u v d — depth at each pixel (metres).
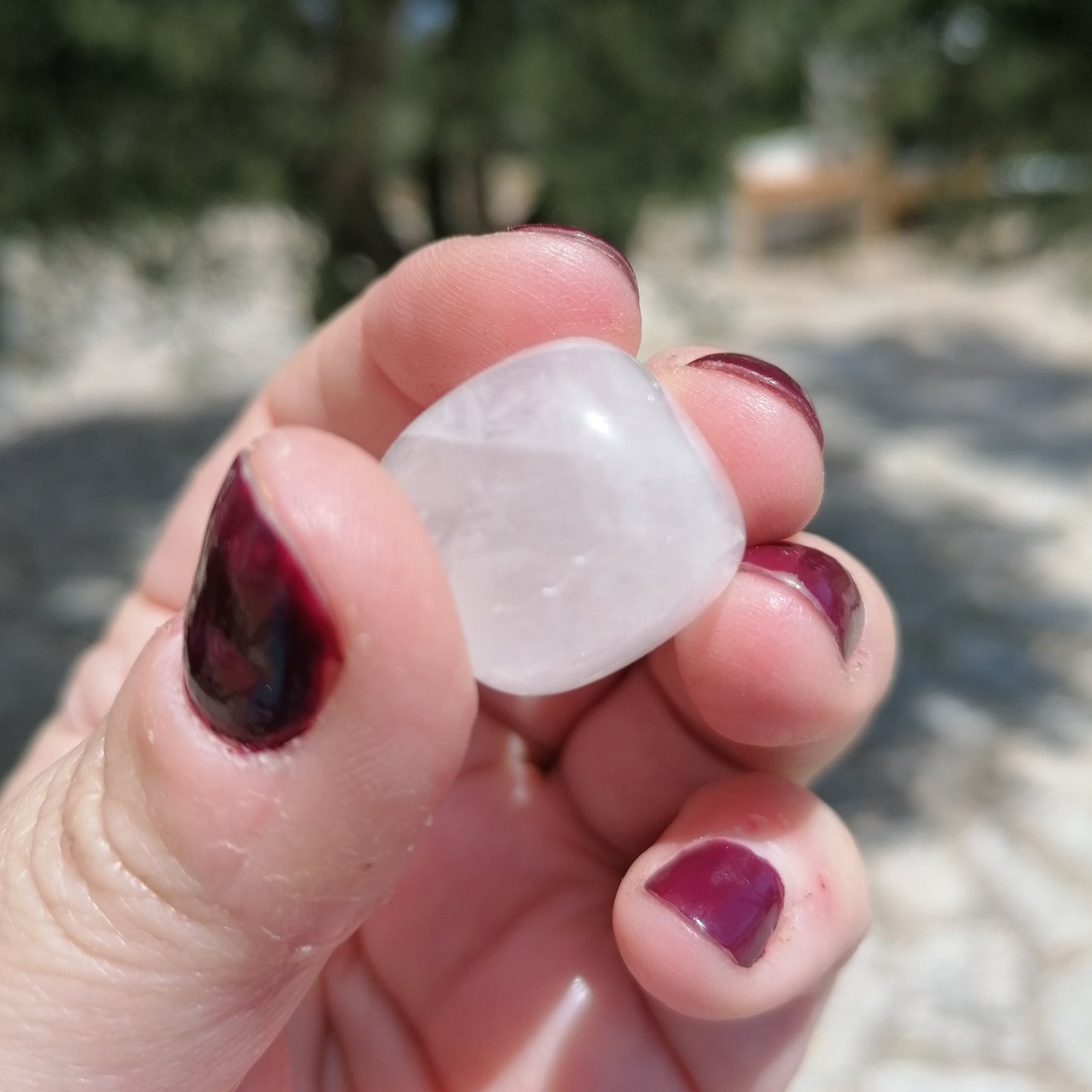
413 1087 0.08
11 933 0.06
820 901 0.07
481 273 0.08
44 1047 0.06
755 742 0.07
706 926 0.07
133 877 0.06
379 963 0.09
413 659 0.05
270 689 0.05
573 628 0.06
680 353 0.08
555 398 0.06
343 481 0.05
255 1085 0.07
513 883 0.09
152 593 0.10
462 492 0.06
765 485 0.07
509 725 0.09
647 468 0.06
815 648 0.07
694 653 0.07
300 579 0.05
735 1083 0.08
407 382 0.08
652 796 0.08
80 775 0.06
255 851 0.06
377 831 0.06
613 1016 0.08
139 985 0.06
